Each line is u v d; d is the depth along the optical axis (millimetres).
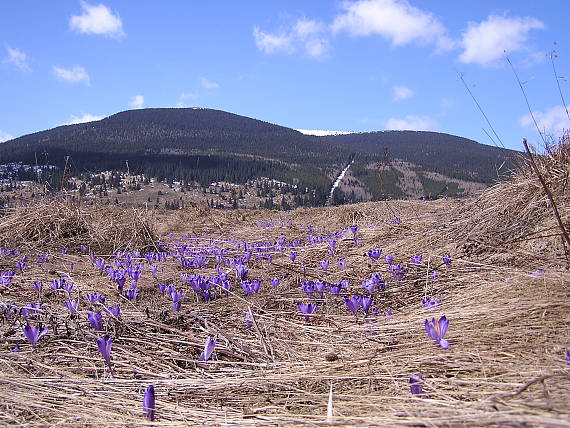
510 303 3182
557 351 2414
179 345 3447
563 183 5285
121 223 9859
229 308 4441
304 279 5613
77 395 2619
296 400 2424
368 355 2947
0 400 2520
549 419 1530
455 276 4660
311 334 3631
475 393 2104
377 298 4508
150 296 5141
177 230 13586
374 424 1828
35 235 9023
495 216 5801
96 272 6754
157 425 2180
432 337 2719
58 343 3555
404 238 7207
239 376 2828
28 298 4953
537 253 4590
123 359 3234
